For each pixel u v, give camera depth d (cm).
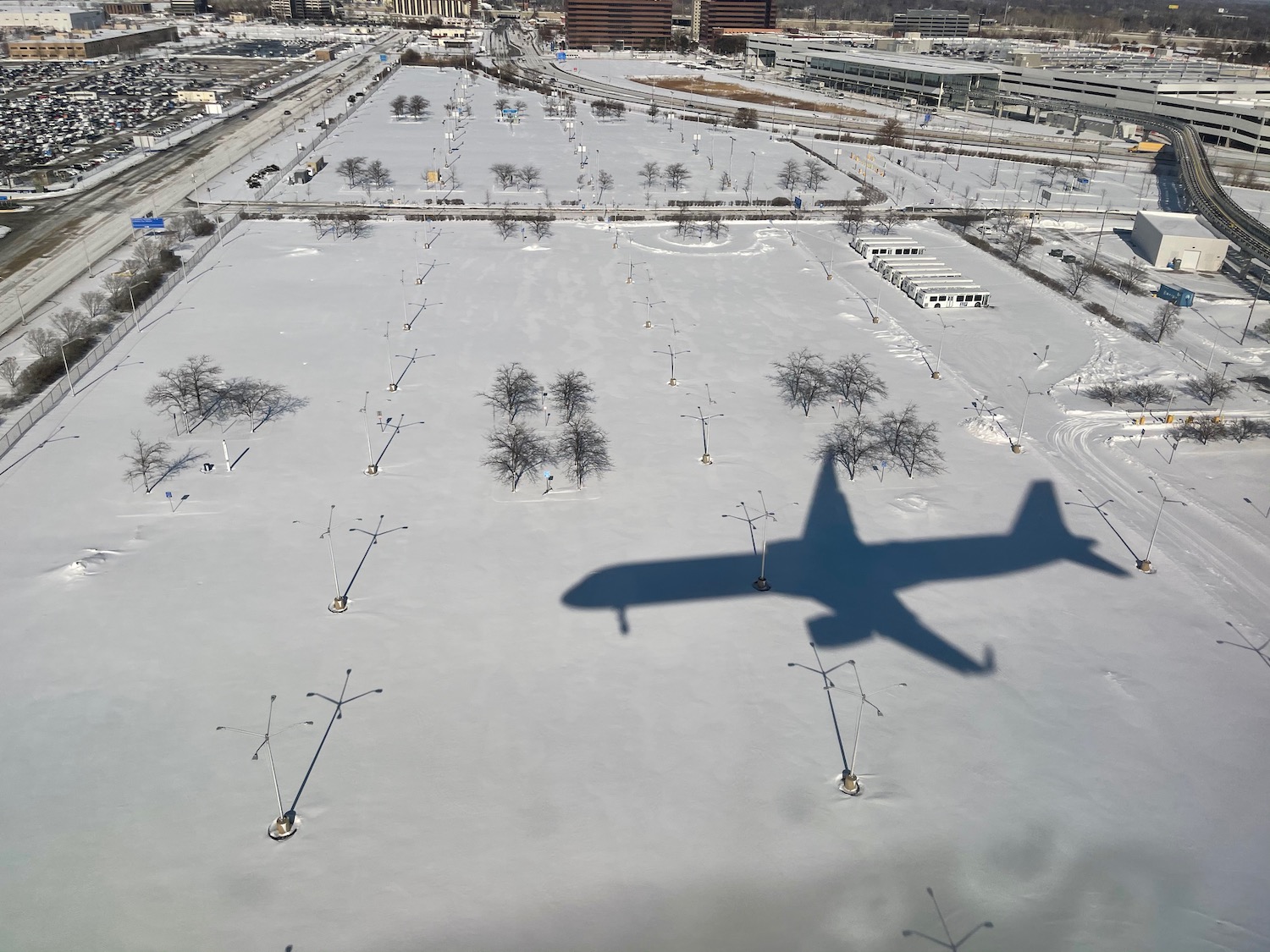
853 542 7681
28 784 5244
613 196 19212
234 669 6138
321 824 5041
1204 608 6944
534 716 5816
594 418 9662
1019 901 4691
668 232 16625
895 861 4894
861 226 17250
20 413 9425
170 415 9494
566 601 6894
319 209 17662
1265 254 14900
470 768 5428
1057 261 15762
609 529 7794
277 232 16025
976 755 5572
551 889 4703
